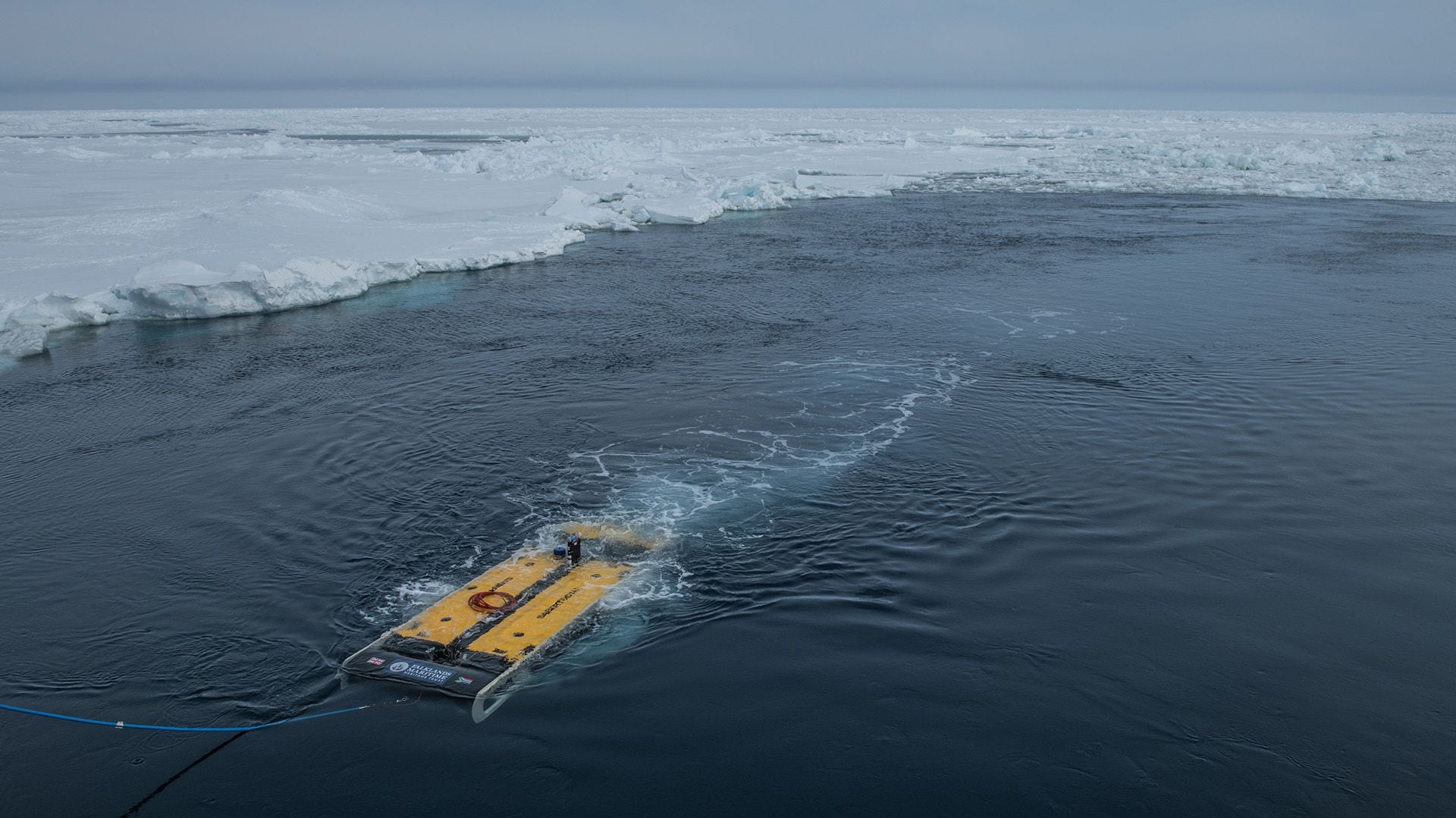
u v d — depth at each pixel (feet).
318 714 60.90
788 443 101.86
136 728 60.18
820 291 172.04
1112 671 64.75
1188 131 638.94
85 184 294.46
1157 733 58.95
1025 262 197.26
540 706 61.05
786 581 75.46
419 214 249.75
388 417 110.32
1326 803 53.52
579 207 255.50
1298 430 105.09
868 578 75.82
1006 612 71.41
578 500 88.94
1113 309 156.66
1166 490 90.84
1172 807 53.26
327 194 242.99
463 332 146.30
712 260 203.72
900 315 153.99
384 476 94.68
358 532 83.56
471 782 55.21
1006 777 55.47
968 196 307.37
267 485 92.84
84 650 67.87
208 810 53.62
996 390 117.70
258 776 55.98
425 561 78.69
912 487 91.30
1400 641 68.08
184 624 70.74
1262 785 54.80
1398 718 60.18
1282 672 64.64
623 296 170.40
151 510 88.07
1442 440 102.22
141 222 214.48
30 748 58.59
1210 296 165.17
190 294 153.17
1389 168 361.92
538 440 103.35
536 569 76.48
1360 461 97.09
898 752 57.41
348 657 65.87
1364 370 124.36
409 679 62.85
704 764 56.49
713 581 75.31
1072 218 258.16
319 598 73.61
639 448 100.83
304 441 103.50
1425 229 233.35
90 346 140.67
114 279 165.37
